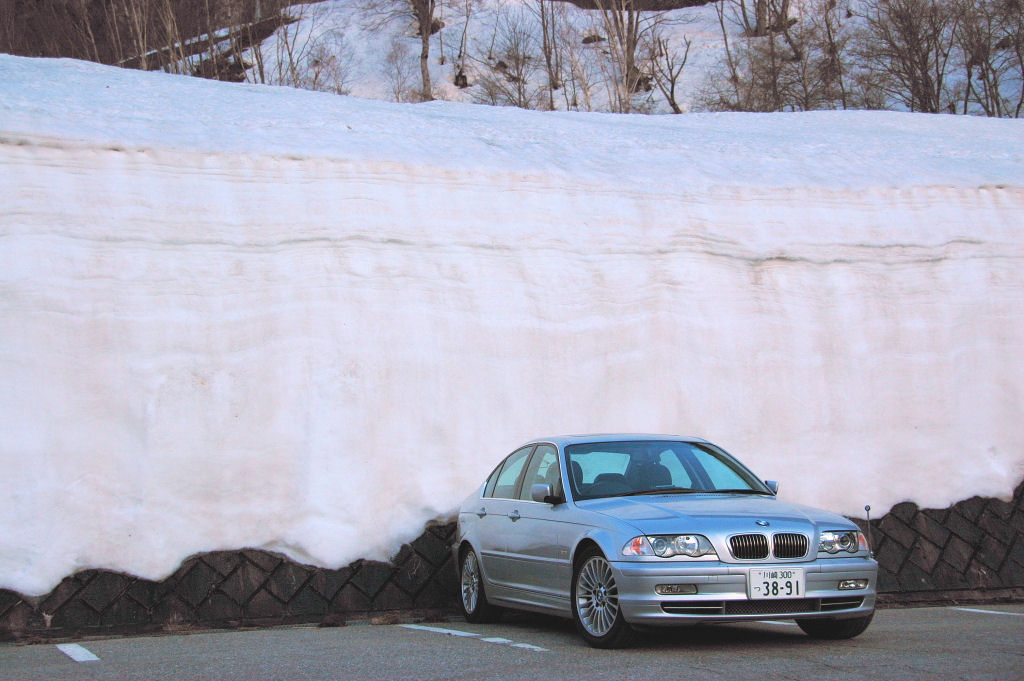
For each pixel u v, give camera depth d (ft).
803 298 41.19
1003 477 38.47
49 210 33.78
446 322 36.96
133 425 31.76
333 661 20.30
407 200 38.73
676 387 38.68
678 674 17.62
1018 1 133.80
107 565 29.17
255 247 35.78
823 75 141.38
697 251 41.16
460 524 29.01
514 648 21.67
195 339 33.65
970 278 42.88
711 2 177.88
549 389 37.40
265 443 32.94
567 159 44.34
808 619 22.24
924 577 34.63
